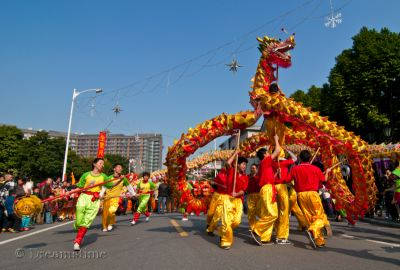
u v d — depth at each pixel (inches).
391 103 799.1
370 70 799.7
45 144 1932.8
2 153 1909.4
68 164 2139.5
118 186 359.9
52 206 474.3
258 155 260.5
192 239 269.1
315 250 219.5
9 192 378.3
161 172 636.1
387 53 783.1
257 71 297.7
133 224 410.9
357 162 284.0
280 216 251.1
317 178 245.6
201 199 310.0
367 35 858.8
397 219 430.9
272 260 187.5
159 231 327.6
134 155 2778.1
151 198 699.4
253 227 245.6
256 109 274.2
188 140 288.0
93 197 240.1
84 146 3287.4
